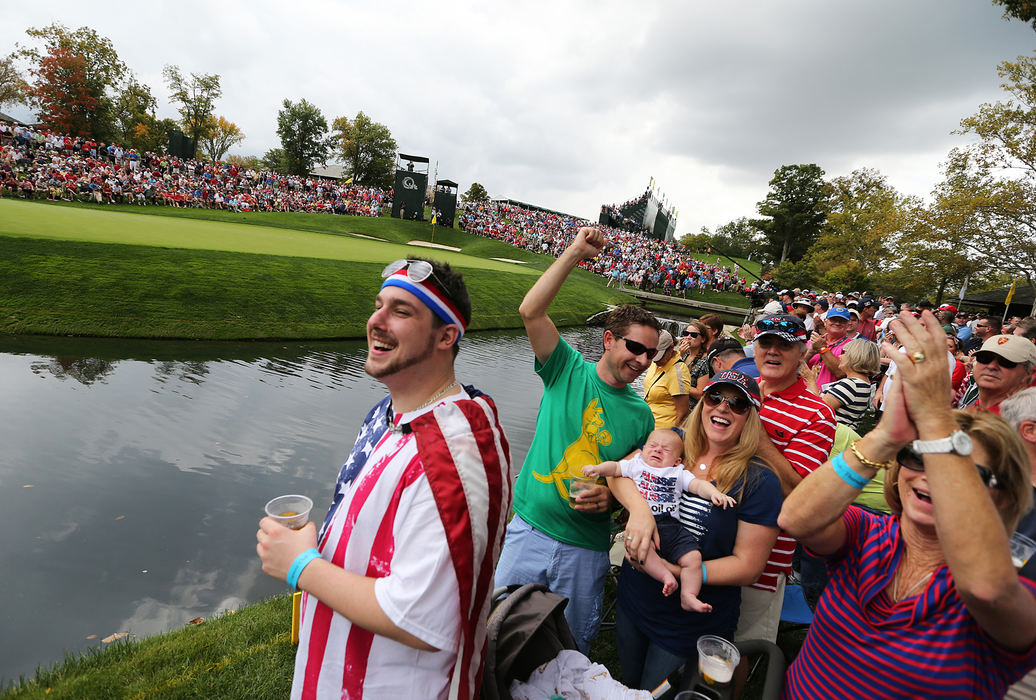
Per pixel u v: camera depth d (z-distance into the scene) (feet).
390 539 3.82
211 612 12.24
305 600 4.34
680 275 119.24
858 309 29.43
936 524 3.84
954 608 4.29
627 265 125.29
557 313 72.74
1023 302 81.51
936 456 3.84
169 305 37.96
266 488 18.13
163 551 14.16
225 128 223.10
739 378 6.77
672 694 5.84
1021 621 3.76
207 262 46.93
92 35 165.68
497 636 5.42
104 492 16.53
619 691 5.49
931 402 3.93
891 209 76.13
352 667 3.90
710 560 6.74
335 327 43.45
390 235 128.77
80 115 167.43
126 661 9.27
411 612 3.48
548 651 5.84
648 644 7.54
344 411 26.27
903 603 4.54
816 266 143.95
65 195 86.94
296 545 3.90
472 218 168.96
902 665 4.47
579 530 7.66
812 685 5.12
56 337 31.45
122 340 33.06
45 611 11.58
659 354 13.47
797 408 9.04
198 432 21.63
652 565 6.68
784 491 8.45
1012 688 4.52
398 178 148.66
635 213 219.41
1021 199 57.82
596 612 7.98
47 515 14.98
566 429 7.80
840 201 159.74
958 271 67.36
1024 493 4.03
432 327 4.20
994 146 59.41
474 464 3.85
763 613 8.34
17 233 42.63
